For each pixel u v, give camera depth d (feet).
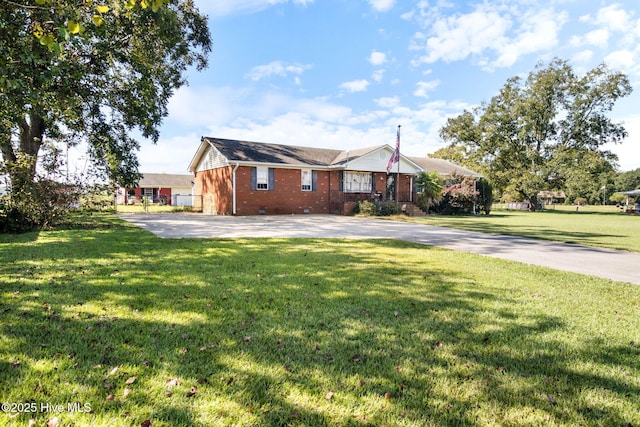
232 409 6.35
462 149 127.24
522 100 113.60
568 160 112.27
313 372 7.77
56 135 44.65
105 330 9.58
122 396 6.59
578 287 15.97
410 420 6.23
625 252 26.89
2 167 31.35
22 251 21.02
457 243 30.76
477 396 7.07
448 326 10.74
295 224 46.73
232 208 62.49
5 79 16.38
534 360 8.71
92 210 37.55
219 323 10.36
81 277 15.06
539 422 6.31
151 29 42.42
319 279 16.11
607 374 8.12
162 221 48.32
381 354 8.74
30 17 14.62
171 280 15.03
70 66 21.29
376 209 66.08
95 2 13.83
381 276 17.04
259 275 16.46
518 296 14.26
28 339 8.81
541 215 85.71
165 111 53.52
